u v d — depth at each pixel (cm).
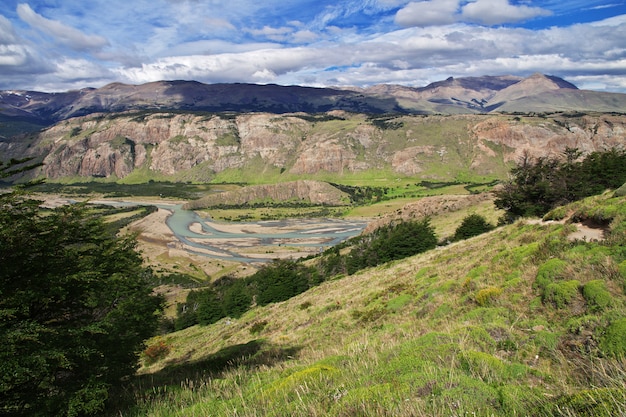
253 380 844
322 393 580
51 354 860
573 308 809
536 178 4728
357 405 480
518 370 577
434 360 624
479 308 1045
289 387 647
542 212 4519
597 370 504
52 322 1077
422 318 1330
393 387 509
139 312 1478
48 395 928
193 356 3180
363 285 3225
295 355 1435
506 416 418
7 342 804
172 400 873
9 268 945
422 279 2188
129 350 1384
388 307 1786
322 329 2005
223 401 694
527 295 1013
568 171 4516
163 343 4300
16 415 832
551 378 551
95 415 902
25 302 932
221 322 5734
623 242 987
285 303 4450
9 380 784
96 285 1158
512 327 808
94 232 1236
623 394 355
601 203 1556
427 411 432
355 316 1955
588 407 362
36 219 1077
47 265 1046
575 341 659
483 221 5725
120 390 1190
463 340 714
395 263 4272
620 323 580
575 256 1035
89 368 1088
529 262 1274
